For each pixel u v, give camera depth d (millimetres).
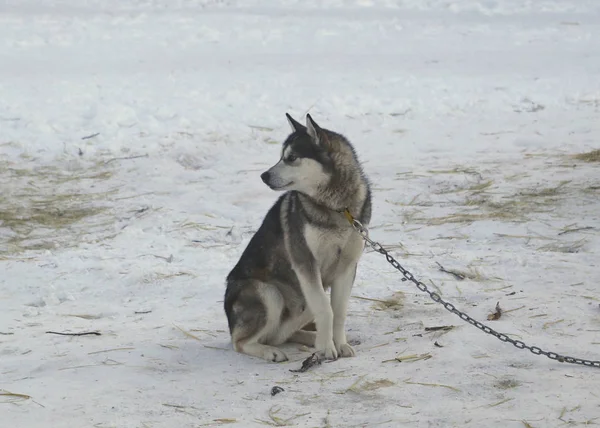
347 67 20125
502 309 8570
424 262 10320
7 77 18719
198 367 7422
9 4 26125
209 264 10617
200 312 9078
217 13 25688
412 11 25828
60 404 6598
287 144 7582
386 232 11695
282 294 7879
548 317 8250
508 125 16125
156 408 6484
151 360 7570
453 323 8273
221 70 19859
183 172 14422
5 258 11094
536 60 20547
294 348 8062
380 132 16078
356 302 9125
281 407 6434
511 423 5910
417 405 6336
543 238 11078
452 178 13539
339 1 27172
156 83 18672
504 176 13500
